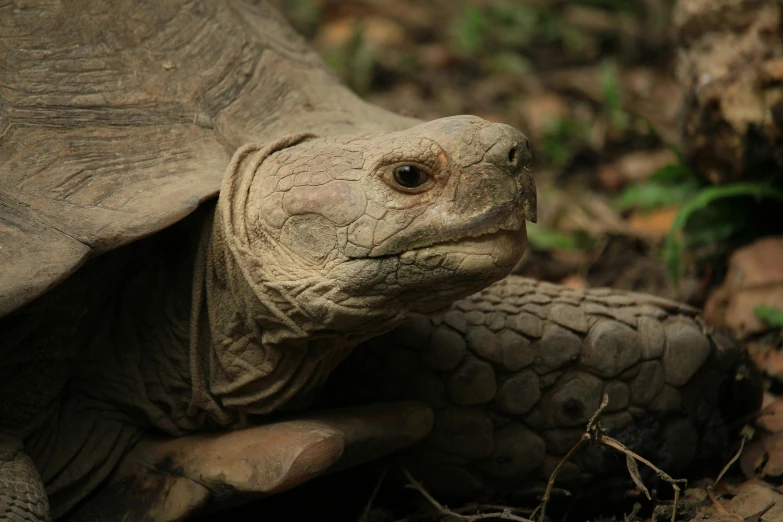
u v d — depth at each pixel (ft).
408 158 11.40
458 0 38.52
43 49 13.98
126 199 12.34
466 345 14.46
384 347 14.53
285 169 12.26
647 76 32.73
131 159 12.96
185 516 12.80
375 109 15.83
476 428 14.58
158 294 13.42
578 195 26.14
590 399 14.49
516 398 14.48
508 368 14.44
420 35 36.37
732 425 15.71
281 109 14.79
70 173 12.59
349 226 11.58
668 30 35.09
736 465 15.29
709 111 20.53
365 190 11.59
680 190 23.04
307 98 15.20
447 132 11.49
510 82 32.68
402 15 37.40
